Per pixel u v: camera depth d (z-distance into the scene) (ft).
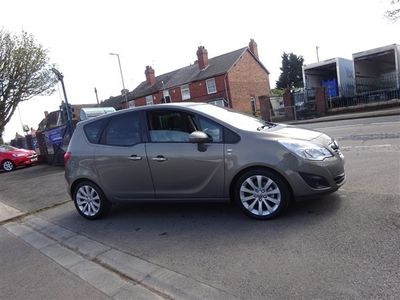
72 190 21.11
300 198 15.42
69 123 48.34
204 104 19.04
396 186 17.67
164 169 17.61
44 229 20.63
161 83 165.27
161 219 18.52
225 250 13.74
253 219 16.20
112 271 13.79
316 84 83.82
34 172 48.98
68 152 20.83
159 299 11.27
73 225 20.36
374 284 10.09
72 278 13.74
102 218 20.54
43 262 15.78
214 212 18.10
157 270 13.15
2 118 89.71
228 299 10.58
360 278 10.47
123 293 12.01
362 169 22.20
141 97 167.94
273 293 10.48
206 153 16.60
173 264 13.39
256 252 13.14
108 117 19.72
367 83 74.54
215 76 140.05
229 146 16.22
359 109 73.82
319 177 15.37
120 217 20.15
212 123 16.83
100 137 19.81
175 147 17.35
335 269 11.16
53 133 52.16
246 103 143.54
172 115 17.85
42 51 97.60
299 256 12.32
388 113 59.21
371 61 76.18
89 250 16.20
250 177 15.98
